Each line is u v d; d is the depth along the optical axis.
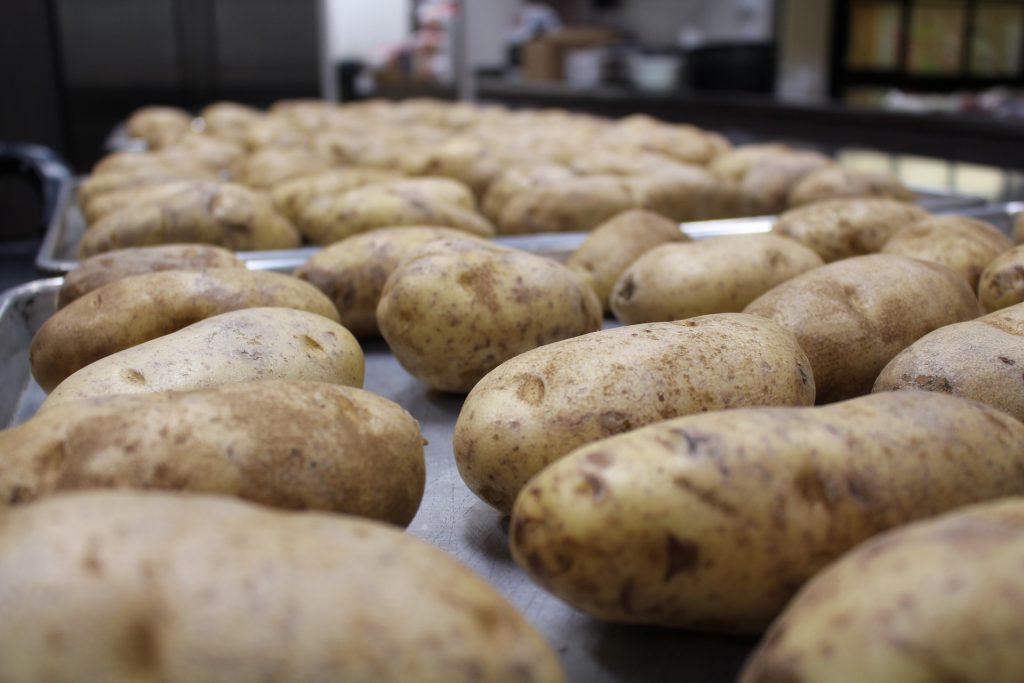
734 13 2.14
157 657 0.19
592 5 2.54
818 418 0.27
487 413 0.33
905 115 1.33
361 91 2.21
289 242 0.65
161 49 1.81
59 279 0.55
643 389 0.32
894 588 0.20
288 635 0.19
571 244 0.63
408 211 0.63
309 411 0.29
